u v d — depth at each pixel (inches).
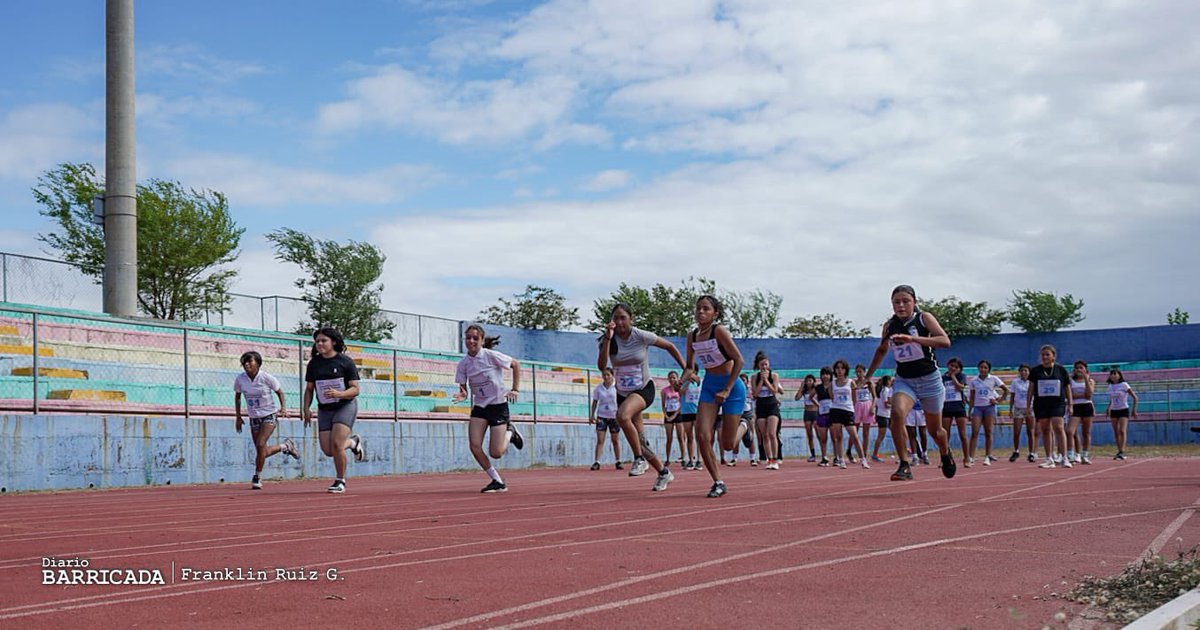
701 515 344.8
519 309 1925.4
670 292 2107.5
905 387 460.4
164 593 197.8
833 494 441.1
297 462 867.4
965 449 813.9
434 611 174.1
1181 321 2632.9
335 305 1456.7
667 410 911.7
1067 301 2378.2
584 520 335.9
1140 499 382.9
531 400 1270.9
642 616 166.6
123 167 913.5
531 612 171.3
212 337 970.1
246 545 279.9
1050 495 410.9
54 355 823.1
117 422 724.7
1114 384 916.6
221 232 1423.5
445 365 1245.1
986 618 163.5
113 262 908.6
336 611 175.9
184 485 743.7
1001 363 1953.7
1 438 649.0
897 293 443.5
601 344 481.4
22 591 203.0
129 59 925.8
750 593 186.7
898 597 181.9
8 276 822.5
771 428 854.5
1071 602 176.1
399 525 334.6
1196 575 185.8
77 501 538.3
